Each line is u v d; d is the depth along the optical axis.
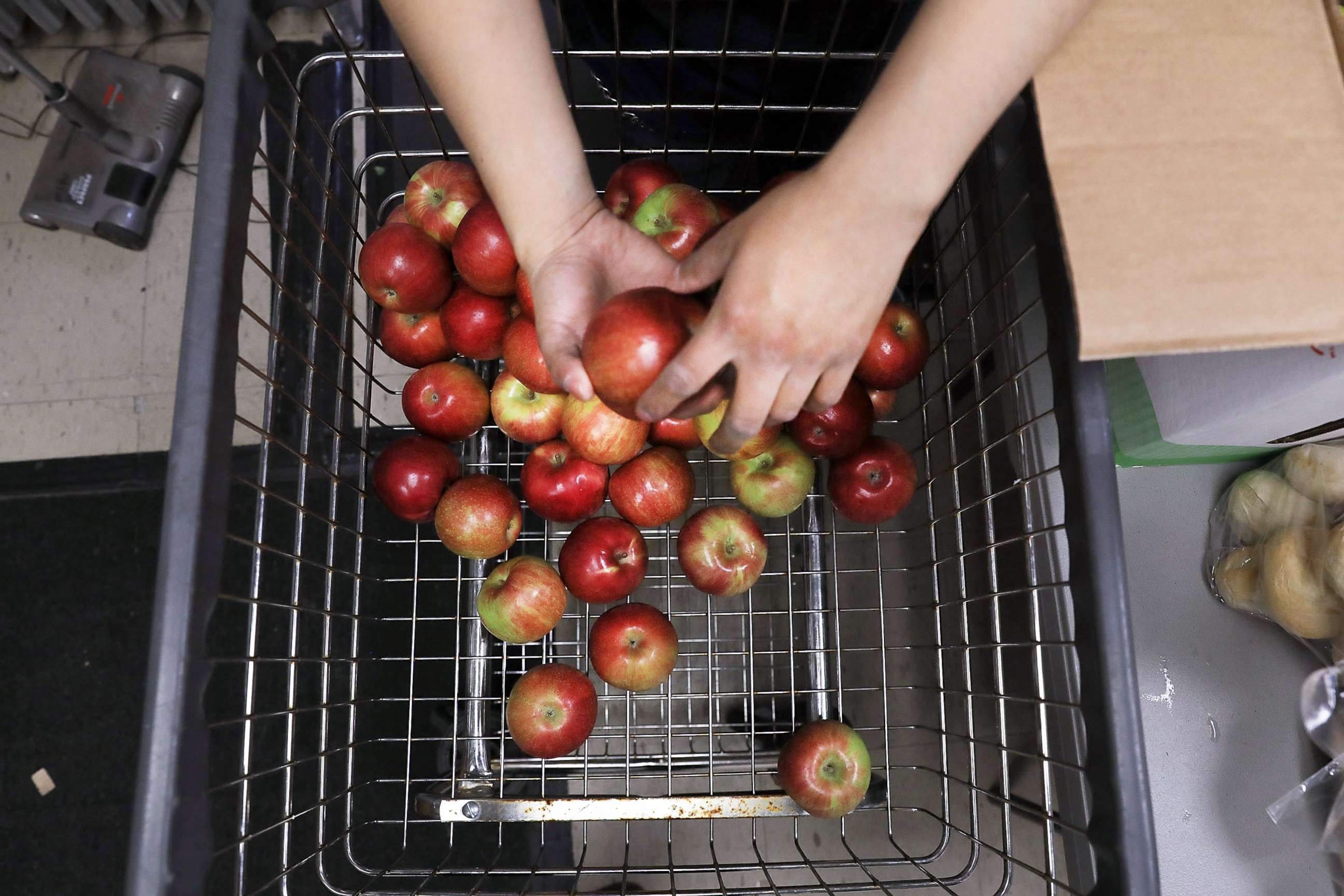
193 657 0.51
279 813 1.17
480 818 0.77
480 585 0.92
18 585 1.27
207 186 0.54
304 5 0.58
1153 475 0.88
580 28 0.99
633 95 1.03
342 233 1.32
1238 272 0.46
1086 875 0.74
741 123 1.04
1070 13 0.43
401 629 1.19
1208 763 0.80
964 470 0.95
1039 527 0.81
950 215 0.95
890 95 0.44
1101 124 0.48
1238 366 0.65
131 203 1.34
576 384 0.57
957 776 0.97
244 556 1.23
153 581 1.28
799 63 0.95
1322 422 0.67
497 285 0.79
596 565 0.84
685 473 0.86
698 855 1.10
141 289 1.36
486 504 0.84
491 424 0.98
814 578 0.90
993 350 0.87
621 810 0.78
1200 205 0.47
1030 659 0.83
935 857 0.76
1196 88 0.48
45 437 1.31
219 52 0.55
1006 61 0.43
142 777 0.49
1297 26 0.49
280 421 1.26
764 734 1.04
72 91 1.29
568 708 0.82
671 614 0.91
